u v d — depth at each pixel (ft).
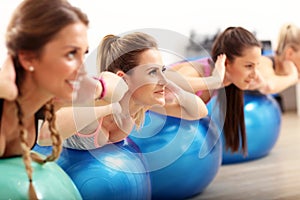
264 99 7.02
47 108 3.43
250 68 5.39
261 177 5.92
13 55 3.10
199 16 10.23
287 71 7.09
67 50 3.06
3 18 7.27
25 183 3.17
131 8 9.45
